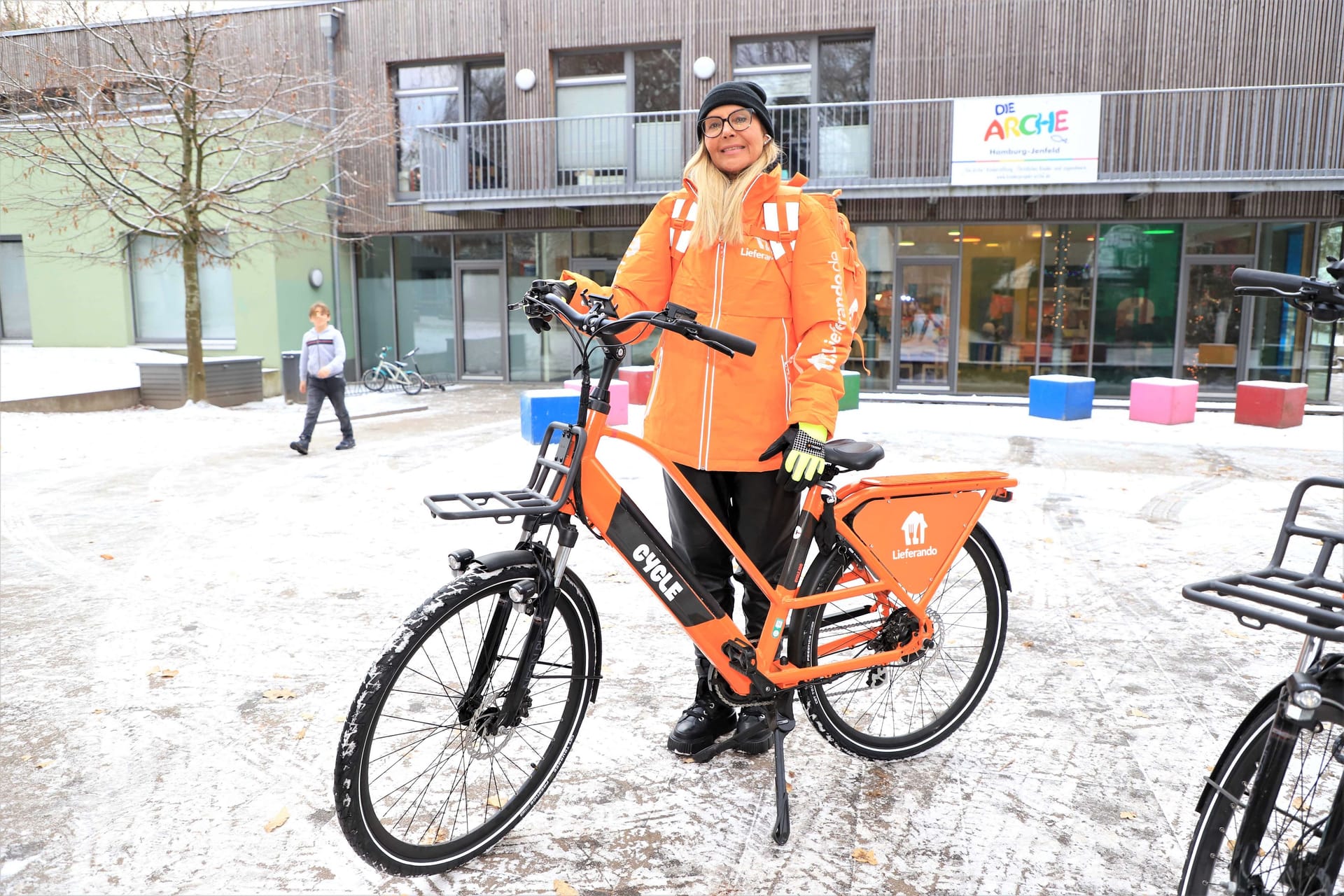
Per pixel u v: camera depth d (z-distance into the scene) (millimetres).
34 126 12148
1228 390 13828
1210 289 13719
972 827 2244
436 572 4551
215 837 2207
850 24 14188
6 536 5316
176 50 12016
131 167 12062
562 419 8914
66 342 16953
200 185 12398
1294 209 13109
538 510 1913
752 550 2459
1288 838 1414
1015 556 4797
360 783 1888
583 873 2064
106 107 12312
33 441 9211
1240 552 4875
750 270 2264
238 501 6324
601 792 2420
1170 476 7215
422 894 1990
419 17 16000
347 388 16453
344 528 5496
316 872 2072
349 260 17344
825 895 1979
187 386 12680
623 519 2107
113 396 12211
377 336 17656
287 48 15781
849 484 2432
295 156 13570
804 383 2203
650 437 2404
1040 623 3758
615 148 15523
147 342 16906
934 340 14703
